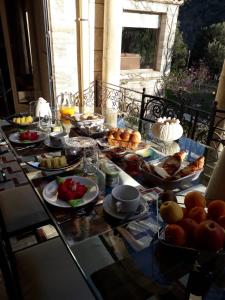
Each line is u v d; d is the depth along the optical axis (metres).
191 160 1.35
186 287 0.70
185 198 0.85
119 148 1.42
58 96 3.48
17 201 1.54
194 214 0.75
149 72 5.24
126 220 0.90
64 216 0.93
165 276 0.72
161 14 5.00
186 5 5.82
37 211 1.46
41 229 1.71
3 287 1.33
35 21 3.68
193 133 2.12
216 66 5.66
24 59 4.30
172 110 2.21
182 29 6.20
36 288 0.97
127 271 0.76
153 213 0.93
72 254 0.82
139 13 4.74
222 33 5.60
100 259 0.81
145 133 1.76
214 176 0.92
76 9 3.26
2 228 0.99
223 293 0.68
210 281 0.69
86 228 0.88
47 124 1.77
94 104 3.85
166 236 0.71
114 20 3.42
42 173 1.20
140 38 5.05
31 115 1.96
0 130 1.73
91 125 1.74
